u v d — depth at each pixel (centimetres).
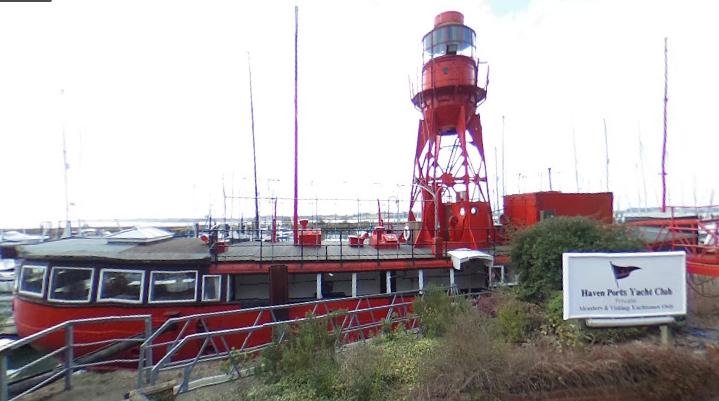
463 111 1759
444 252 1439
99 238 1565
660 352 562
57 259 1116
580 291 656
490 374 531
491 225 1669
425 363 592
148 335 763
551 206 1748
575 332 672
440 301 868
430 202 1755
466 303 850
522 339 695
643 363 548
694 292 938
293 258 1262
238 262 1196
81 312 1086
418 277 1399
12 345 571
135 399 625
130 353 1071
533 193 1756
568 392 528
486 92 1812
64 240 1510
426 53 1958
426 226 1745
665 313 657
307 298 1249
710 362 550
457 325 666
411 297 1305
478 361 545
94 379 749
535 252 855
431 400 517
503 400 517
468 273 1462
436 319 812
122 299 1101
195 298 1133
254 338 1144
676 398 534
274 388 610
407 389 560
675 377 534
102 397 677
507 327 707
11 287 2533
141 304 1099
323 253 1438
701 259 1045
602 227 877
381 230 1644
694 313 812
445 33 1827
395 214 2791
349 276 1361
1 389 550
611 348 586
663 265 664
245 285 1274
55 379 732
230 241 1894
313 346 655
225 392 646
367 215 2936
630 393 535
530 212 1767
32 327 1113
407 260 1320
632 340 668
